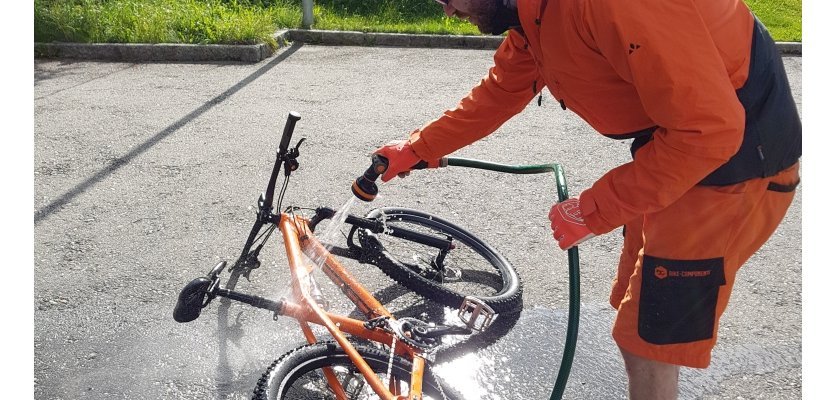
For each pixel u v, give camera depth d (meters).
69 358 3.33
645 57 1.91
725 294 2.29
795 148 2.24
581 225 2.25
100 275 3.97
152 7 9.01
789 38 9.45
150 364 3.30
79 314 3.64
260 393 2.60
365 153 5.67
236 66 8.00
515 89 2.83
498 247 4.38
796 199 5.08
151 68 7.88
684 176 2.02
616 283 2.82
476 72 7.96
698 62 1.90
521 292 3.76
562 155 5.79
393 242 4.39
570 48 2.11
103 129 6.07
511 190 5.11
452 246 3.91
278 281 3.94
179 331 3.53
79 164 5.38
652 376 2.38
